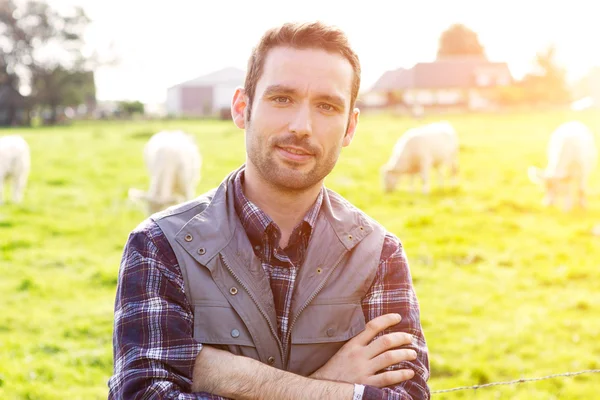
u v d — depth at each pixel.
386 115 52.28
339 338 1.87
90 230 11.72
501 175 18.14
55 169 19.09
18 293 8.13
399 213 13.11
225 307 1.80
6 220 12.02
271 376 1.76
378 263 1.95
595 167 19.80
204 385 1.76
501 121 41.41
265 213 1.88
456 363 6.02
